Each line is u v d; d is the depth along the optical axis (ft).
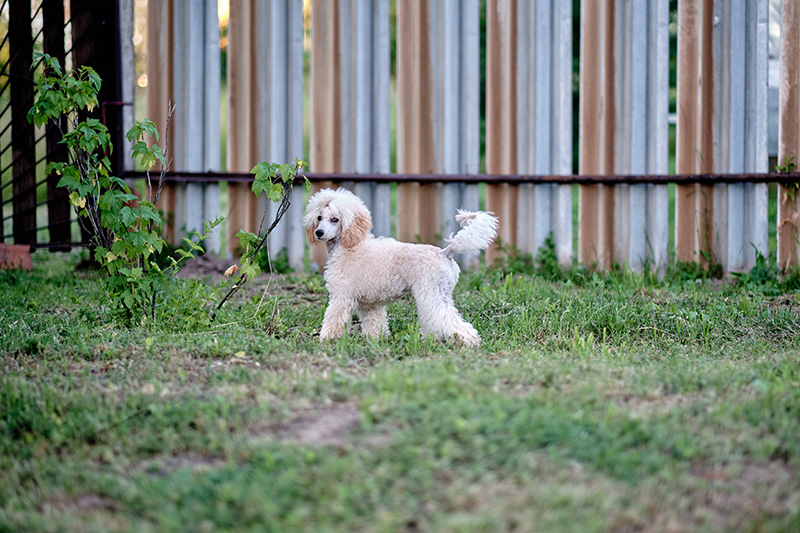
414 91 28.25
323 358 15.76
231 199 28.66
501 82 28.12
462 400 11.52
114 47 27.09
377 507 9.09
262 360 15.79
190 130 28.58
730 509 9.27
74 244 28.07
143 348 16.40
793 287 24.59
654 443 10.65
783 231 25.95
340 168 28.66
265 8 28.27
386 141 28.58
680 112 27.17
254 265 18.95
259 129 28.71
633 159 27.32
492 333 18.61
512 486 9.45
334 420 11.45
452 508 9.05
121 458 10.89
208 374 14.64
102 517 9.29
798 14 25.36
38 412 12.57
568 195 27.71
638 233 27.53
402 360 15.80
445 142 28.17
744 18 26.05
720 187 26.89
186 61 28.60
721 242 26.96
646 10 26.94
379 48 28.19
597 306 20.13
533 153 27.94
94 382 14.16
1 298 21.42
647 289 23.93
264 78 28.53
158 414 12.12
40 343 16.37
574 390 12.80
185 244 28.43
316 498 9.35
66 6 32.12
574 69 44.57
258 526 8.86
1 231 28.81
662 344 18.15
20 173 28.81
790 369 14.39
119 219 17.67
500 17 27.84
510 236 28.32
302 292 24.26
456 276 17.83
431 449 10.14
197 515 9.21
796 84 25.59
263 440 10.86
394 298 17.93
